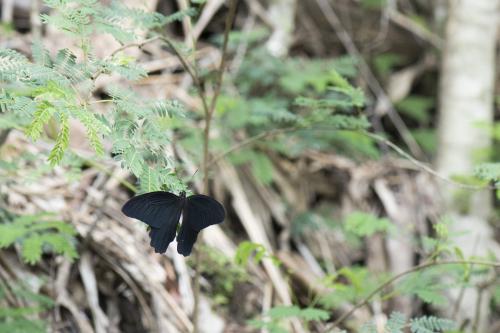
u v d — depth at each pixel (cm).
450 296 861
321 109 555
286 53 1077
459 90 1045
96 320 713
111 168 793
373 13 1276
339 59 956
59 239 607
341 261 958
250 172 952
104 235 760
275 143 915
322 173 1046
